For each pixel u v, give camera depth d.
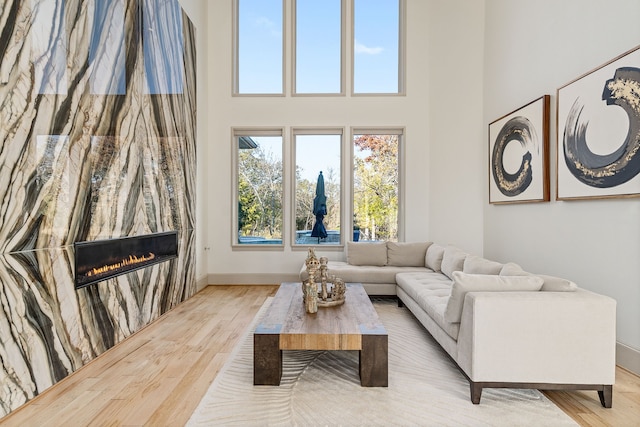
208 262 5.68
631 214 2.67
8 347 2.09
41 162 2.34
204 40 5.51
